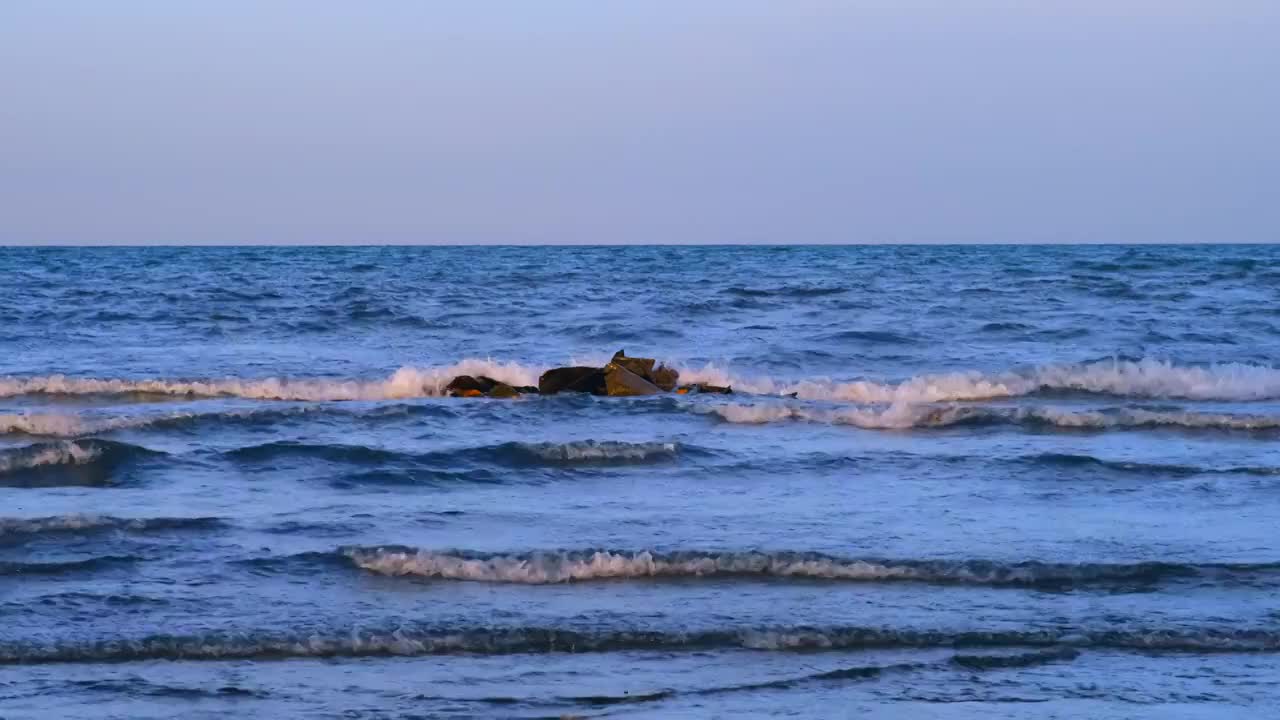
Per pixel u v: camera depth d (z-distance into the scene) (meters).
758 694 9.93
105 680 10.03
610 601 11.91
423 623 11.20
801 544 13.62
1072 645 10.96
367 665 10.48
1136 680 10.25
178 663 10.45
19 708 9.44
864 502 15.80
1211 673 10.41
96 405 24.16
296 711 9.49
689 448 18.61
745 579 12.57
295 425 20.86
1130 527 14.51
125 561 12.82
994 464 17.94
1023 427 21.19
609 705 9.69
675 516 14.97
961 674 10.35
